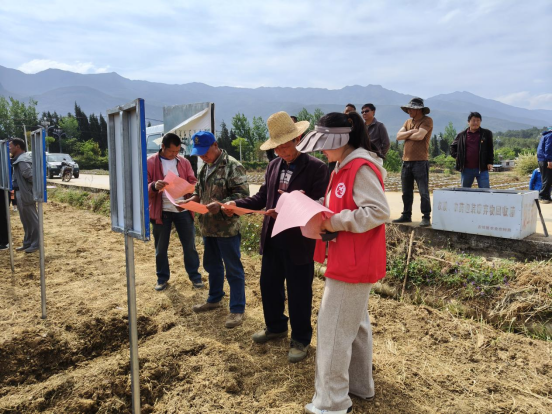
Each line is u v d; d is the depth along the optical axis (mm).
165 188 3688
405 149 5691
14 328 3650
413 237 5359
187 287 4871
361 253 2219
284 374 2963
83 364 3381
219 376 2934
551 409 2553
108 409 2688
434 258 4656
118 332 3764
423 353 3262
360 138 2320
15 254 6559
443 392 2738
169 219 4656
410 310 4086
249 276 5289
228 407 2611
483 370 3010
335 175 2389
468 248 4949
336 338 2299
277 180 3258
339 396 2348
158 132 12062
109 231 8391
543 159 8070
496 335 3529
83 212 11227
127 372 3039
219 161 3812
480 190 5328
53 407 2730
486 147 6141
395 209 7855
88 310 4074
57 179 23375
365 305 2344
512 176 20125
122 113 2156
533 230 4914
